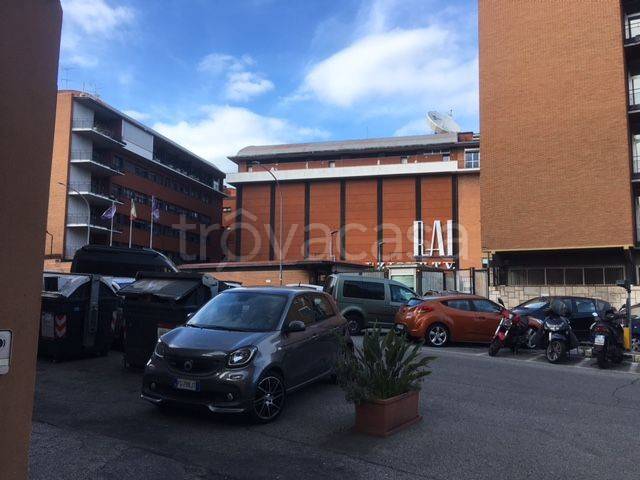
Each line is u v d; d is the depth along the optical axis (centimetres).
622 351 1183
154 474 445
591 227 2666
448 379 915
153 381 620
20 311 197
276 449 517
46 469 448
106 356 1045
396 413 582
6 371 191
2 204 189
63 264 4725
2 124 189
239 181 6862
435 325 1438
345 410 672
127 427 579
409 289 1755
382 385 583
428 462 489
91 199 5275
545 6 2894
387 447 529
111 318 1057
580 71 2769
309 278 4053
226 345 612
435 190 6350
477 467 479
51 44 213
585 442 562
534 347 1420
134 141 5994
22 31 198
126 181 5888
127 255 1656
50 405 664
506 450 528
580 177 2716
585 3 2789
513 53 2953
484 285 3350
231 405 580
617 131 2648
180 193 7106
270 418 614
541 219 2786
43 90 208
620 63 2675
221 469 461
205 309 745
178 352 613
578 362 1212
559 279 2808
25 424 200
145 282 911
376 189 6544
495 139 2948
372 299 1681
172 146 6750
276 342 654
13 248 194
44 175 208
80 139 5281
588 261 2755
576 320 1567
